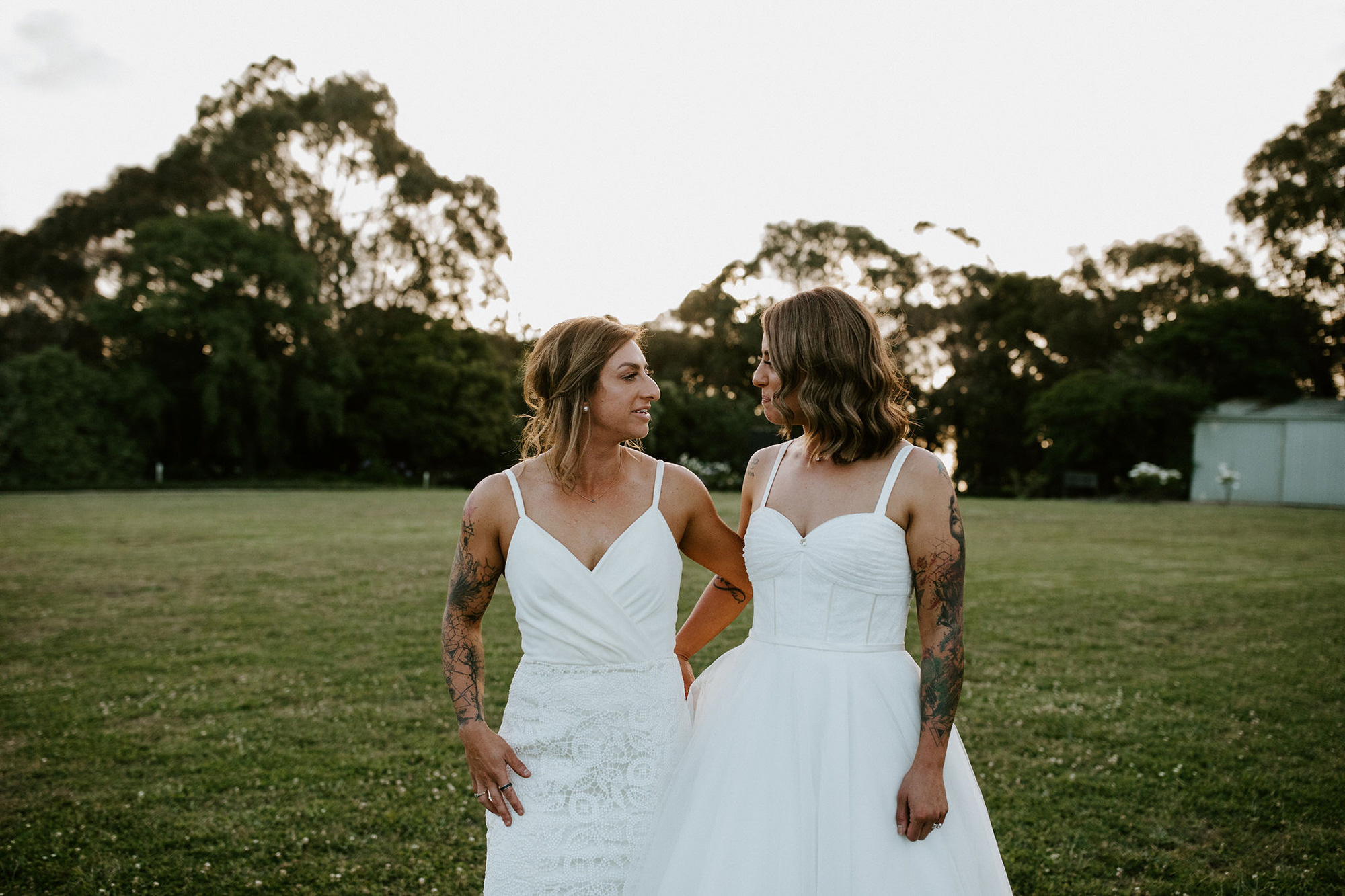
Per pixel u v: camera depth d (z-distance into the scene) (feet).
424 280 126.72
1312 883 8.71
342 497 72.02
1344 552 35.22
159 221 99.76
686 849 5.56
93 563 30.35
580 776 5.91
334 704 14.65
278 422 104.83
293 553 33.47
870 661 5.78
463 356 119.24
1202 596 24.58
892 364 6.02
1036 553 34.88
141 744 12.68
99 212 108.58
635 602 6.12
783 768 5.60
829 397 5.75
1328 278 103.96
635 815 5.95
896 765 5.49
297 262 102.89
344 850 9.53
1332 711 14.14
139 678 16.15
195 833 9.87
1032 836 9.76
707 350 140.77
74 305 112.37
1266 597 24.48
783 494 6.18
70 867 9.12
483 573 6.35
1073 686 15.58
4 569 29.07
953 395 121.80
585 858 5.84
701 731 6.13
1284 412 85.81
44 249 110.11
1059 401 96.89
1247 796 10.78
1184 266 117.91
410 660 17.44
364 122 119.24
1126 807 10.50
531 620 6.07
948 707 5.42
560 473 6.15
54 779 11.46
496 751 5.90
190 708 14.34
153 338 97.81
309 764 11.94
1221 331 97.81
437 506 59.93
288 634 19.74
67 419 89.10
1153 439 91.50
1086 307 119.44
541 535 6.08
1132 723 13.55
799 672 5.84
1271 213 105.60
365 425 113.80
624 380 6.12
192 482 92.63
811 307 5.85
